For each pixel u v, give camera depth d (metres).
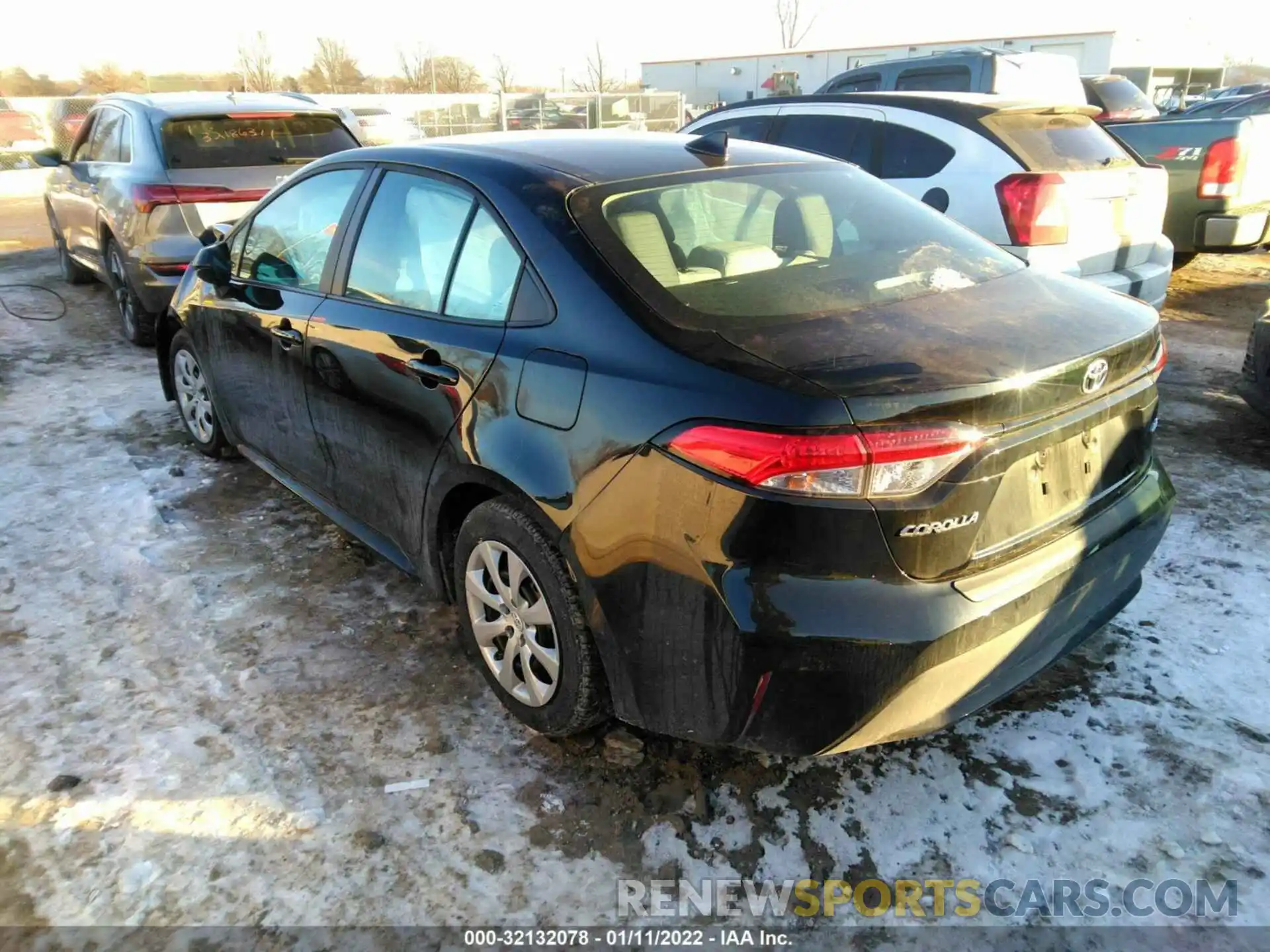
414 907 2.15
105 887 2.19
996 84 8.38
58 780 2.50
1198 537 3.73
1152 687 2.84
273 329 3.54
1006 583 2.13
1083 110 5.57
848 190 3.06
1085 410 2.25
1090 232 5.14
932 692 2.07
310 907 2.15
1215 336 6.94
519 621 2.59
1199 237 7.91
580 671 2.40
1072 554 2.29
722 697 2.10
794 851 2.30
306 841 2.32
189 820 2.38
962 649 2.05
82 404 5.49
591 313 2.33
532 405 2.38
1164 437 4.86
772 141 6.35
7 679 2.92
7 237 11.70
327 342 3.19
